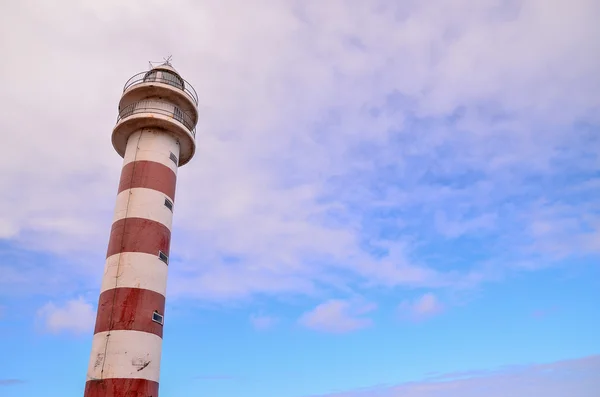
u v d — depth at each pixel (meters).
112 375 23.55
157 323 25.97
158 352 25.67
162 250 27.81
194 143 32.44
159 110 30.75
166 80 32.28
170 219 29.31
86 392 23.81
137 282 25.95
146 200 28.22
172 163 30.59
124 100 31.81
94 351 24.75
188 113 33.00
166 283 27.83
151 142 30.09
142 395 23.80
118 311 25.11
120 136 31.25
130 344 24.42
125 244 26.91
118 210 28.33
